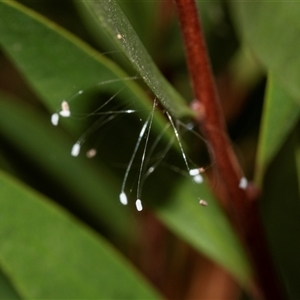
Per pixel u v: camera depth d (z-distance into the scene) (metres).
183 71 0.19
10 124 0.19
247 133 0.20
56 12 0.19
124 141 0.17
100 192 0.19
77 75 0.17
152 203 0.17
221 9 0.19
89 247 0.17
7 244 0.17
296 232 0.18
